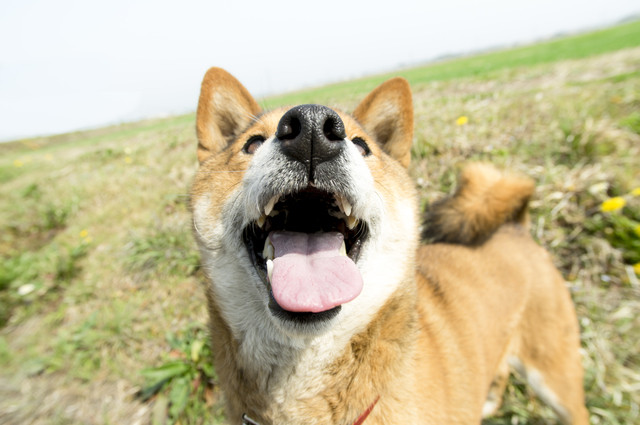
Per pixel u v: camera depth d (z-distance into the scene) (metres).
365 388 0.17
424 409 0.17
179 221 0.48
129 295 0.42
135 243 0.47
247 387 0.18
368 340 0.17
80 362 0.37
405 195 0.21
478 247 0.28
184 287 0.40
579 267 0.33
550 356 0.26
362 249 0.18
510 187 0.28
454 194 0.31
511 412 0.29
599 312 0.30
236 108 0.25
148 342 0.37
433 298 0.23
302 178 0.15
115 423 0.31
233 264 0.19
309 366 0.17
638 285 0.30
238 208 0.18
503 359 0.27
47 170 1.04
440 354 0.20
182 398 0.30
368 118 0.25
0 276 0.49
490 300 0.25
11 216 0.69
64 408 0.34
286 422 0.17
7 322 0.45
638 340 0.28
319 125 0.15
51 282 0.48
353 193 0.16
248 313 0.18
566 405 0.26
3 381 0.38
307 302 0.15
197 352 0.32
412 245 0.20
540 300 0.27
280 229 0.19
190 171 0.61
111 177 0.72
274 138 0.16
